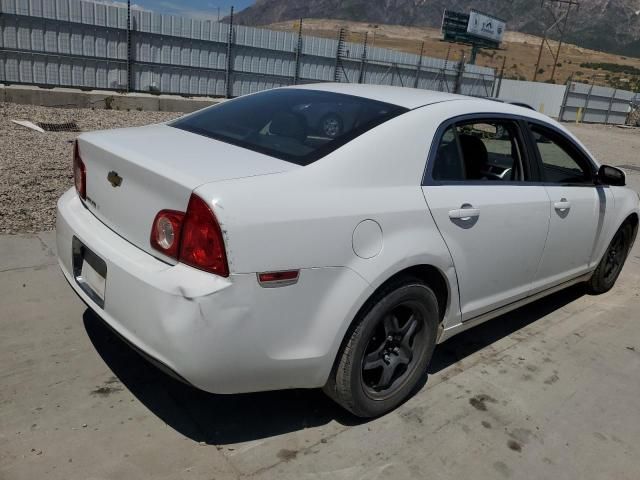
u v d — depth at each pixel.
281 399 2.90
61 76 16.19
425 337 2.92
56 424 2.54
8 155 7.36
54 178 6.43
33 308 3.52
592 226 4.12
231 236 2.11
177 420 2.66
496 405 3.05
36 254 4.32
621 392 3.32
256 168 2.40
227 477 2.34
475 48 46.47
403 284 2.68
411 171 2.75
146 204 2.35
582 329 4.14
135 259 2.33
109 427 2.56
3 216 5.02
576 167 4.05
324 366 2.45
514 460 2.63
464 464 2.57
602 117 37.84
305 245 2.28
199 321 2.10
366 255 2.46
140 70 17.45
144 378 2.95
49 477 2.24
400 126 2.77
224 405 2.81
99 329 3.36
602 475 2.60
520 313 4.35
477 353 3.63
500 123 3.37
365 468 2.47
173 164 2.36
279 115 3.02
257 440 2.58
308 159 2.52
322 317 2.38
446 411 2.95
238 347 2.19
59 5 15.53
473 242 3.00
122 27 16.69
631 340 4.03
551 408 3.08
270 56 19.97
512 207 3.23
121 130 3.05
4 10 14.85
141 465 2.36
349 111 2.92
